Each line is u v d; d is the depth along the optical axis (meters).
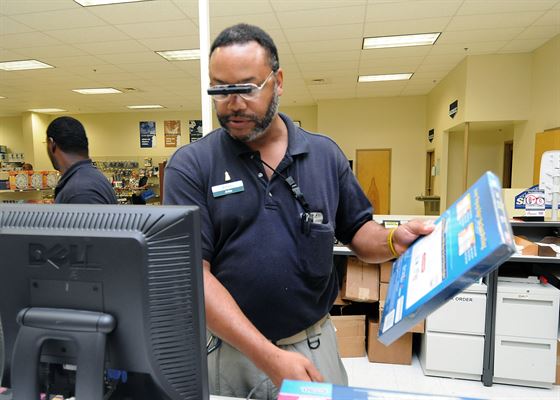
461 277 0.47
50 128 1.60
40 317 0.56
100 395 0.54
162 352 0.55
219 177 0.89
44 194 4.18
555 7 3.81
